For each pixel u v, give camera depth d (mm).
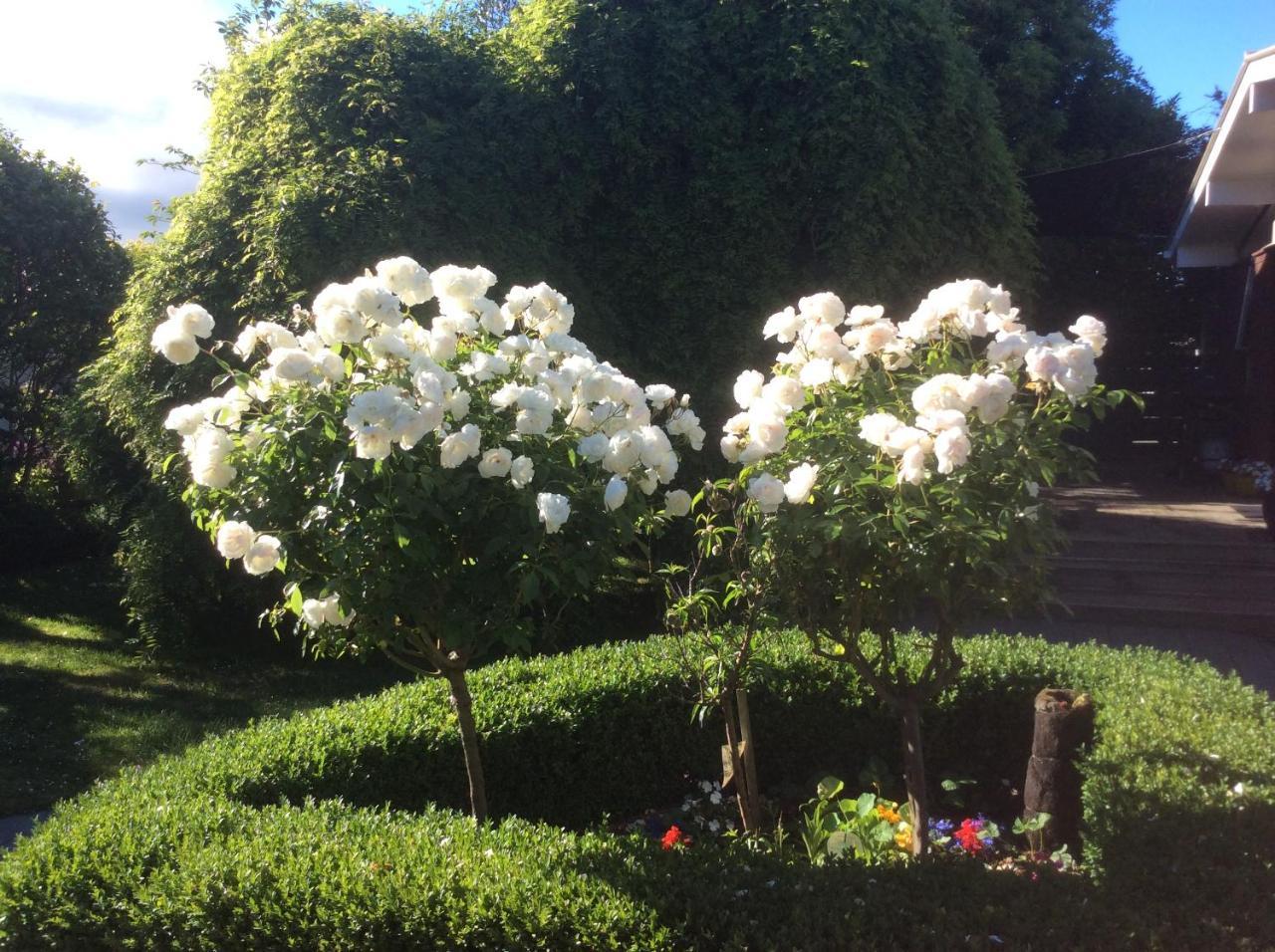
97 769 5547
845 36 7277
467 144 7258
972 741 4383
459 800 3836
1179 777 3180
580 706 4137
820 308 3258
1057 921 2469
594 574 2846
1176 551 8258
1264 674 6465
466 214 6973
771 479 2930
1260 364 10789
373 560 2553
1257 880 2725
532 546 2637
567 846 2840
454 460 2572
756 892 2557
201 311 2861
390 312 2770
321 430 2619
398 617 2863
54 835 2920
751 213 7379
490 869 2621
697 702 3869
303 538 2715
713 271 7457
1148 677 4164
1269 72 7543
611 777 4223
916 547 2871
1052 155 14875
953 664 3326
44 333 10648
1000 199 7723
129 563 7500
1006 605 3195
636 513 2951
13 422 11094
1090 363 2908
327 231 6488
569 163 7633
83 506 11562
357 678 7254
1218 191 9898
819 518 2957
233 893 2564
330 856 2715
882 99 7254
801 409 3371
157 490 7395
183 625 7551
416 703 4070
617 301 7719
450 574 2713
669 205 7641
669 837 3801
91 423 8164
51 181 10680
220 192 6930
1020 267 8086
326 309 2799
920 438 2760
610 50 7516
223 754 3547
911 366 3430
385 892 2510
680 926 2367
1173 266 14031
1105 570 8102
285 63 7324
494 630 2777
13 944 2693
